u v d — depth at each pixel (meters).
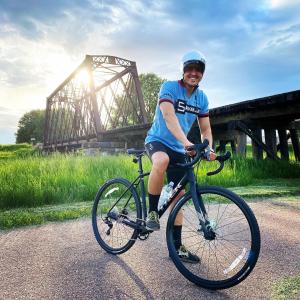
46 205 6.06
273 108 9.69
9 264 3.09
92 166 8.38
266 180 8.38
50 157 11.29
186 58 2.83
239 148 11.01
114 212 3.48
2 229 4.39
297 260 2.96
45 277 2.78
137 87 28.22
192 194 2.67
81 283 2.65
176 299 2.35
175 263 2.66
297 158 11.99
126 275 2.79
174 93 2.89
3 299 2.42
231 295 2.38
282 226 4.09
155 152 2.90
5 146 77.12
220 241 3.33
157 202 2.93
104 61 28.02
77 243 3.71
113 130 22.80
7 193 5.98
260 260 2.99
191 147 2.59
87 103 28.33
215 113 11.36
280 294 2.34
